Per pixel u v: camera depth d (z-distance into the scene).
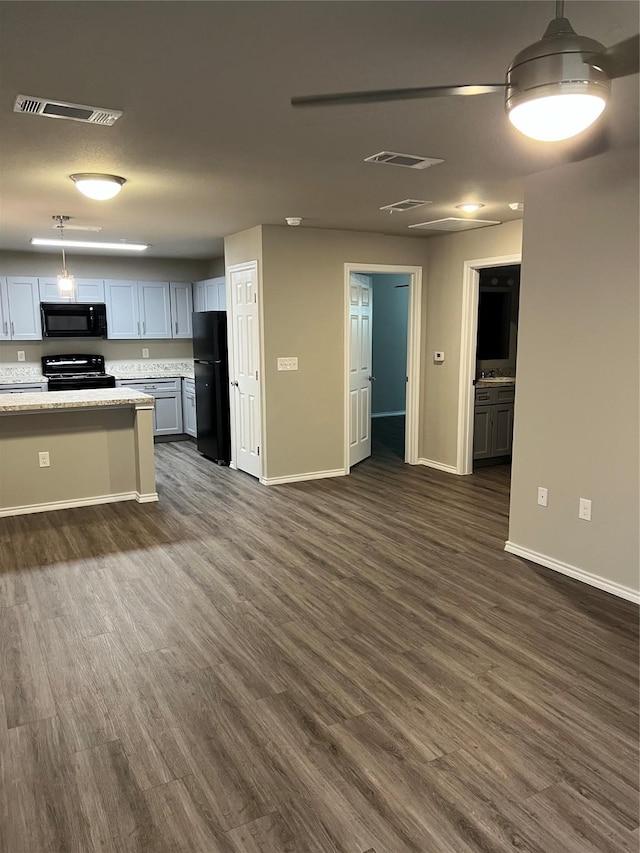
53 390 7.16
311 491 5.53
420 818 1.86
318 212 4.72
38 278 7.18
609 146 3.04
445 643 2.88
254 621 3.11
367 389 6.78
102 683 2.57
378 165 3.35
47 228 5.48
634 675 2.62
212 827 1.83
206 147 2.97
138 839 1.79
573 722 2.31
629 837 1.79
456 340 6.01
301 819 1.86
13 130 2.69
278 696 2.48
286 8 1.67
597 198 3.23
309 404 5.82
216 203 4.36
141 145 2.93
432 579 3.60
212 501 5.23
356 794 1.96
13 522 4.68
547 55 1.49
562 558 3.66
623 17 1.77
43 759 2.12
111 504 5.18
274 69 2.09
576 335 3.43
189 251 7.28
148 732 2.26
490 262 5.49
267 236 5.34
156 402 7.96
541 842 1.78
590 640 2.90
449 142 2.94
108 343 8.02
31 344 7.52
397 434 8.43
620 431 3.25
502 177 3.64
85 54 1.96
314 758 2.12
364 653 2.80
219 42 1.88
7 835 1.81
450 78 2.19
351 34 1.84
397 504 5.13
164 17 1.72
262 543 4.22
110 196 3.68
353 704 2.43
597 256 3.27
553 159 3.27
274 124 2.65
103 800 1.94
